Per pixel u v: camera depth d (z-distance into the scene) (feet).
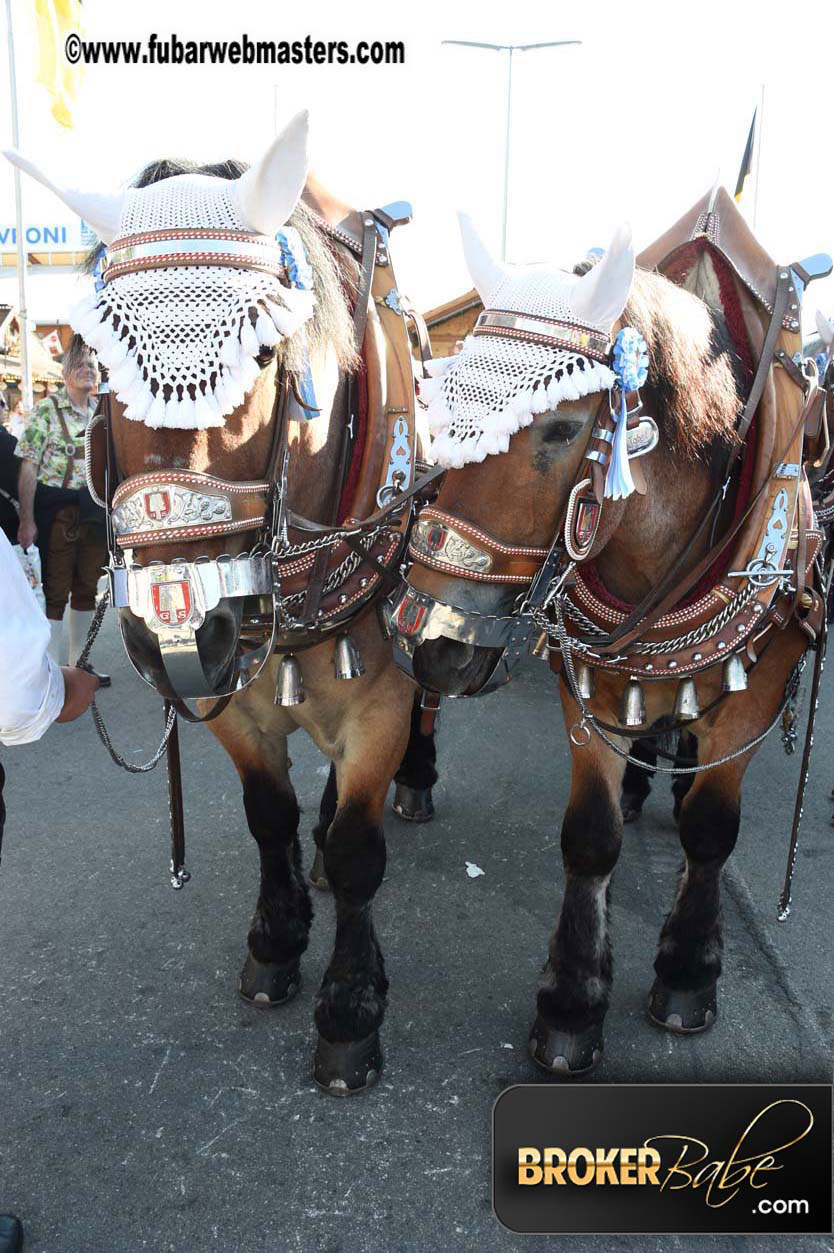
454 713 13.35
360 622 5.85
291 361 4.53
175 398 4.02
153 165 5.08
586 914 6.31
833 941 7.88
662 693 5.98
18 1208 5.22
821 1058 6.46
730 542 5.52
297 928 7.02
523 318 4.55
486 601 4.77
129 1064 6.37
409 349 6.02
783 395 5.53
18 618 4.04
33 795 10.71
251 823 6.91
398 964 7.54
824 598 6.37
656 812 10.35
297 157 4.31
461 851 9.46
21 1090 6.11
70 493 13.47
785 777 11.30
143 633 4.52
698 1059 6.43
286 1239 5.05
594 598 5.70
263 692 6.23
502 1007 7.02
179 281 4.18
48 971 7.40
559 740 12.44
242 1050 6.52
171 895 8.55
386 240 6.06
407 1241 5.04
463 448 4.42
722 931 6.84
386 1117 5.90
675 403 5.06
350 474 5.72
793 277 5.67
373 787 6.12
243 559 4.45
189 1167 5.51
